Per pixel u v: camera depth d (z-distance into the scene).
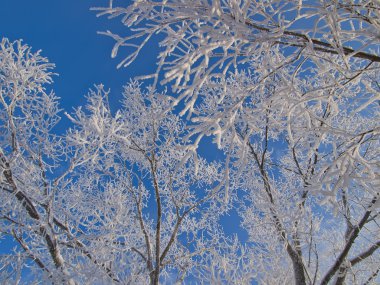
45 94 6.16
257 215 7.07
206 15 2.47
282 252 6.53
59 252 5.13
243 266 5.93
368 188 2.53
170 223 8.03
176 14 2.52
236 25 2.33
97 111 5.79
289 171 7.19
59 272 4.67
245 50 2.58
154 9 2.54
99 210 6.91
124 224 6.37
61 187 5.92
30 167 5.79
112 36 2.56
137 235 7.06
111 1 2.53
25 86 6.09
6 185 5.64
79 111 5.70
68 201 6.27
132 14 2.65
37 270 4.72
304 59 2.72
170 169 7.64
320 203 2.56
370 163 2.60
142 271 6.36
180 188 7.81
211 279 4.93
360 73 2.58
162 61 2.59
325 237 6.32
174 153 7.55
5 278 4.72
